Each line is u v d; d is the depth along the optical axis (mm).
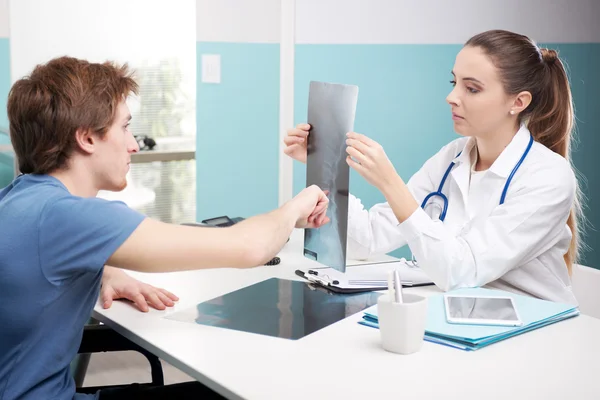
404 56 3213
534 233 1631
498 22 3344
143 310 1410
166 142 3043
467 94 1701
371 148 1542
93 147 1264
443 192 1885
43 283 1167
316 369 1114
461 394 1022
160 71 2963
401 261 1847
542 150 1727
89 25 2793
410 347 1178
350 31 3123
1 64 2650
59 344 1218
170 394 1359
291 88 3117
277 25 3080
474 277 1589
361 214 1875
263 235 1311
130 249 1180
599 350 1201
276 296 1519
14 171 2684
